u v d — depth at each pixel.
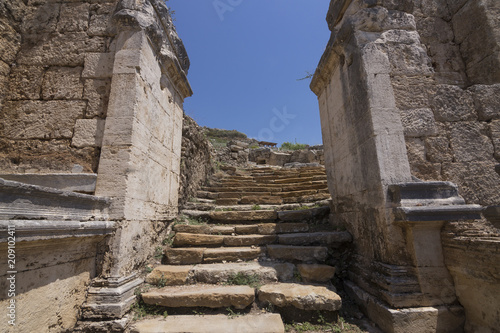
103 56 3.35
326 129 4.70
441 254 2.59
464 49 3.50
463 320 2.41
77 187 2.79
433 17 3.65
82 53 3.38
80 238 2.34
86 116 3.16
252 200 5.81
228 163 11.10
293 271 3.23
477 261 2.22
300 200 5.75
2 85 3.22
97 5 3.58
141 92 3.25
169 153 4.31
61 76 3.33
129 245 2.88
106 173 2.85
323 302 2.64
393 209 2.67
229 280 3.09
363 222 3.29
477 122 3.17
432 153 3.04
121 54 3.23
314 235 3.70
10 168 2.95
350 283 3.31
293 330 2.54
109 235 2.71
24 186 1.76
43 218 1.94
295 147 16.16
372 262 2.95
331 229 4.09
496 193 2.97
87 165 2.96
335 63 4.12
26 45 3.45
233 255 3.54
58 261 2.20
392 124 3.04
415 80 3.27
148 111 3.45
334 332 2.52
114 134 2.97
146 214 3.35
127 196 2.83
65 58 3.38
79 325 2.37
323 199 5.50
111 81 3.18
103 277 2.62
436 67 3.45
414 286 2.51
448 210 2.47
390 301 2.46
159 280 3.04
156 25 3.62
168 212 4.21
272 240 3.88
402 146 2.98
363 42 3.36
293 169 8.72
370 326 2.63
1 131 3.12
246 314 2.65
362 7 3.50
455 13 3.63
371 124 3.04
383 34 3.41
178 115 4.83
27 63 3.37
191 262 3.49
